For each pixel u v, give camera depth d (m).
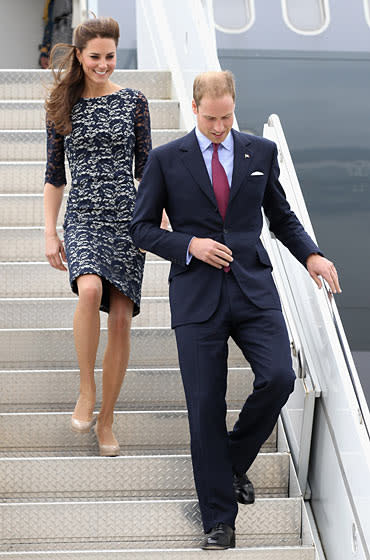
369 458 10.25
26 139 17.95
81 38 11.62
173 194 10.91
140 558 11.14
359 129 25.55
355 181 24.97
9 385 13.47
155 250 10.88
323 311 12.01
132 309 12.34
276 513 11.81
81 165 11.98
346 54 26.94
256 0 27.73
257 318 10.88
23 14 37.16
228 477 10.95
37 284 15.35
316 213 24.44
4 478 12.18
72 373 13.52
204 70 17.39
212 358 10.84
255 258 10.98
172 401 13.66
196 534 11.66
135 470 12.30
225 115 10.36
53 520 11.61
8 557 11.09
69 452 12.90
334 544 11.52
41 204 16.58
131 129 12.04
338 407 11.34
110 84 12.20
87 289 11.57
